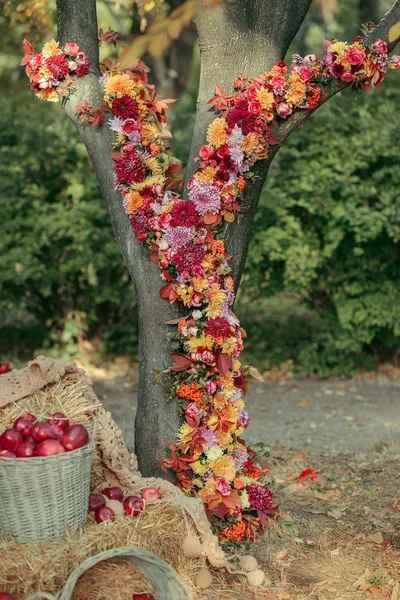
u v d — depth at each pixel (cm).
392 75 892
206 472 415
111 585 324
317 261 800
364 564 412
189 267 405
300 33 1688
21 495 330
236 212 429
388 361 880
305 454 600
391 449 601
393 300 820
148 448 428
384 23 419
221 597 365
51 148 850
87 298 897
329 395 784
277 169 822
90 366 888
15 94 1003
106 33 459
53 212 848
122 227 430
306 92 416
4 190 850
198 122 430
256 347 904
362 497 512
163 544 358
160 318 423
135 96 420
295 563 413
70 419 375
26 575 312
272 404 755
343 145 798
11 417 368
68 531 341
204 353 404
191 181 409
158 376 422
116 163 420
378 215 770
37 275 824
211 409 420
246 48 421
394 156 788
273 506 442
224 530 415
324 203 795
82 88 429
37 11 702
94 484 404
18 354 918
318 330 891
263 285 891
